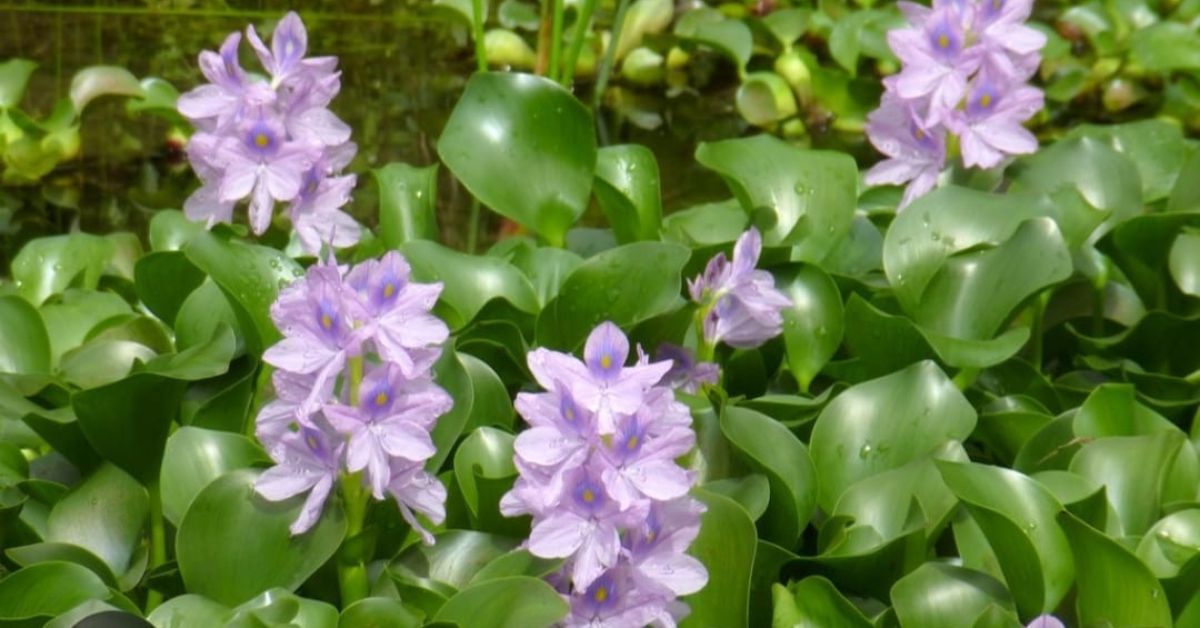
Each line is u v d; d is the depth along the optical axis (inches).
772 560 75.5
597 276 84.3
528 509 71.7
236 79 83.1
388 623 73.0
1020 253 84.0
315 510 74.1
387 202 91.9
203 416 80.9
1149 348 87.4
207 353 78.4
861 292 88.5
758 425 77.7
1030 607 74.6
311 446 73.7
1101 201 91.7
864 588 76.0
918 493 76.9
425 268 86.0
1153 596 72.3
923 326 84.5
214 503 74.9
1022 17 88.1
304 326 72.7
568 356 70.7
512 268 86.7
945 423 79.1
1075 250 87.0
